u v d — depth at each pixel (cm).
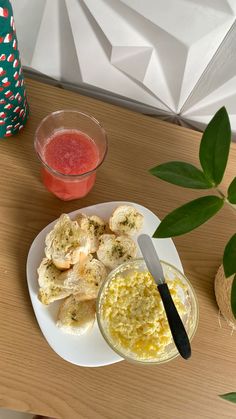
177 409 46
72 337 45
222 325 48
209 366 47
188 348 40
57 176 45
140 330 44
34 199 50
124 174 52
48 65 54
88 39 49
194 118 56
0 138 50
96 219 48
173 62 48
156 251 48
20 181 50
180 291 46
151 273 43
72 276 46
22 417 58
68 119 47
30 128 51
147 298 45
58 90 53
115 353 45
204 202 34
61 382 45
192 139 53
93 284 46
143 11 44
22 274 47
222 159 33
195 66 48
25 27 49
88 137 48
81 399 45
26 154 51
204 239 50
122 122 53
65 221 46
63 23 48
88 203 51
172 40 46
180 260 49
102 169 51
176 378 46
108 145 52
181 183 35
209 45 46
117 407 45
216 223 51
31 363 45
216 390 47
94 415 45
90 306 46
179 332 41
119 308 45
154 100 55
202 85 51
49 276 46
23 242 48
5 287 47
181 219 34
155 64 50
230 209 51
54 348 45
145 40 47
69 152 47
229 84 49
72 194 48
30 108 52
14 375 45
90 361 45
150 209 51
